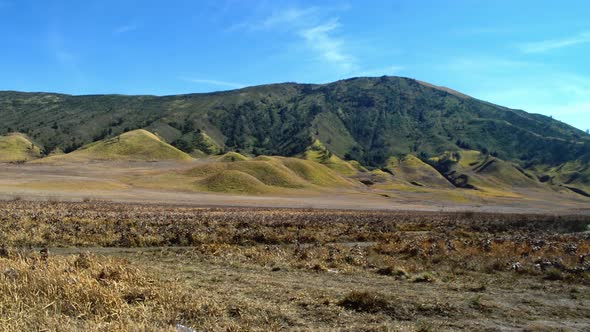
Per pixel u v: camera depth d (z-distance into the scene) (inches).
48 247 931.3
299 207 3555.6
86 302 410.6
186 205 3019.2
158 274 610.2
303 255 874.8
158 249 960.3
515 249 1015.0
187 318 410.9
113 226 1275.8
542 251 973.8
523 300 541.6
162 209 2347.4
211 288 543.2
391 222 2005.4
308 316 437.1
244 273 685.9
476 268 795.4
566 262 820.6
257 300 483.8
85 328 356.2
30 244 937.5
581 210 5118.1
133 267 573.3
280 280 627.5
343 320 426.6
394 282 646.5
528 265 804.6
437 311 465.7
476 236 1540.4
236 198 4466.0
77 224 1256.2
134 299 445.4
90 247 966.4
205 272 681.0
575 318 467.5
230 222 1569.9
